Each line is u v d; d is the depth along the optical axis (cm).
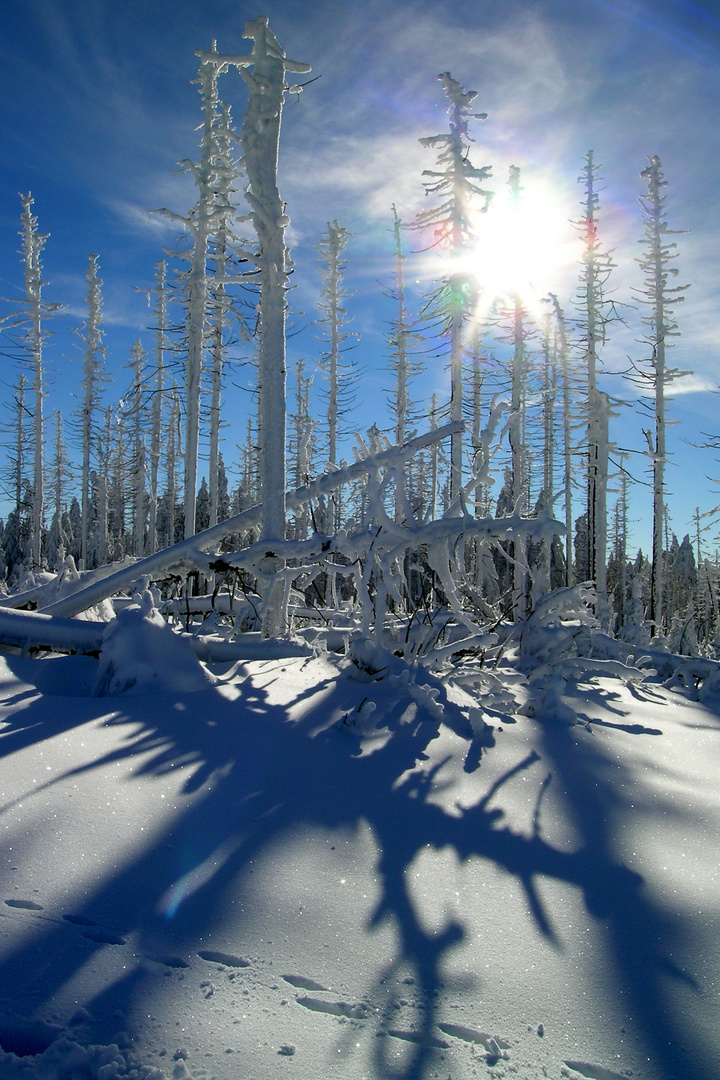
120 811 261
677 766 364
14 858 223
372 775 315
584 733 408
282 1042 155
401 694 417
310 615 985
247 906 208
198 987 172
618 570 4184
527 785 314
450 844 255
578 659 617
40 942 185
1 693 423
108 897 208
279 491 689
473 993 174
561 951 193
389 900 215
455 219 1772
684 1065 152
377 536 519
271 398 702
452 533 518
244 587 670
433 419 2131
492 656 636
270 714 388
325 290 2566
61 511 4409
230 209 1684
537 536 522
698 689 635
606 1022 166
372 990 174
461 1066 150
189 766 309
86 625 559
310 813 273
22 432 4103
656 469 2286
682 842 265
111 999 165
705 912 215
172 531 3394
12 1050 154
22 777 284
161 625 471
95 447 3572
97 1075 141
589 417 2252
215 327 1872
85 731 347
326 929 199
